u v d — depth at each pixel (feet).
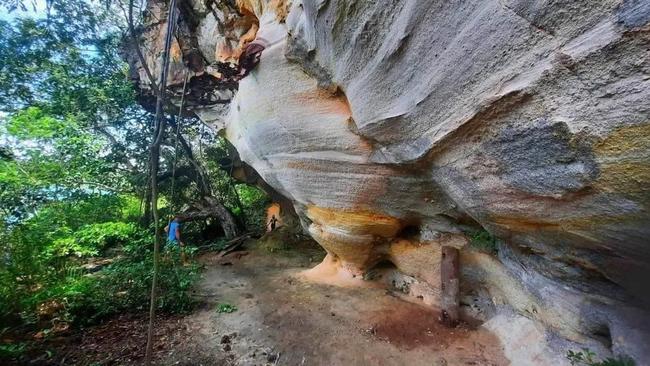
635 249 5.95
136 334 13.64
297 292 18.11
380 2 7.41
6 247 15.56
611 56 4.23
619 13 3.96
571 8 4.42
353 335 13.23
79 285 15.40
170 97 25.34
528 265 10.21
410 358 11.53
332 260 21.21
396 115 9.01
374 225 15.70
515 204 7.56
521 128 5.98
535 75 5.22
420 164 10.24
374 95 9.45
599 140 4.86
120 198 35.58
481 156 7.38
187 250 22.59
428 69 7.23
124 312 15.42
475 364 10.89
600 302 8.28
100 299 15.38
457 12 5.98
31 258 15.76
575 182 5.65
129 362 11.62
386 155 11.31
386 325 13.88
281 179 17.61
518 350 10.75
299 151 14.84
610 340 8.41
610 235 6.10
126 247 22.80
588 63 4.50
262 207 45.52
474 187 8.43
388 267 18.92
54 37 27.71
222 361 11.75
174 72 22.52
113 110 31.94
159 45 23.52
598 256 7.02
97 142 31.48
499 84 5.88
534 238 8.43
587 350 8.73
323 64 11.11
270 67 13.51
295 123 13.89
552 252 8.33
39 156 23.61
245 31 18.04
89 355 12.00
